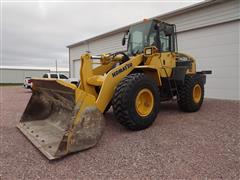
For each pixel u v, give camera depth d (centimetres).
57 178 232
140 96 387
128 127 374
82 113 299
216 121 449
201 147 306
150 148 306
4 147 322
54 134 356
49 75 1570
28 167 258
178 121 453
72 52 1808
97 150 303
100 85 382
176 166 252
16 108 703
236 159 267
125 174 238
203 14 844
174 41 551
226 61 794
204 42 855
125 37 549
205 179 224
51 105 434
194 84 554
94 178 231
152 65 456
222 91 809
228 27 782
